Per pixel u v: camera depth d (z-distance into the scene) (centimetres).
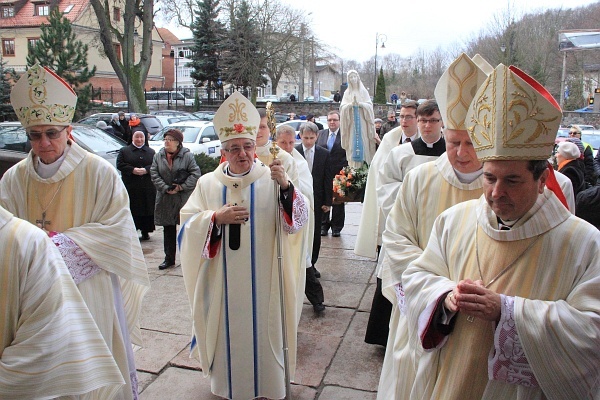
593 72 3762
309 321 479
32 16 4244
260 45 3900
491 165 179
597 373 171
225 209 313
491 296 177
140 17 2550
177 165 635
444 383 197
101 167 301
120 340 300
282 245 328
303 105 3619
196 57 4009
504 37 3400
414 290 211
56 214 293
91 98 2508
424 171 272
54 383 197
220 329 323
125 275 295
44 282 194
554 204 184
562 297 178
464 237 204
